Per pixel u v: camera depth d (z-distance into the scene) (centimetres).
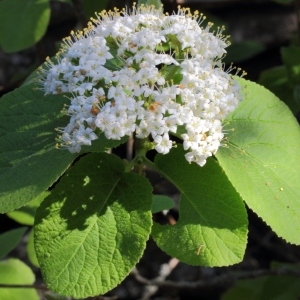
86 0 44
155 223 27
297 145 28
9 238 39
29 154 27
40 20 39
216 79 26
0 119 28
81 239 26
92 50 26
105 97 25
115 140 26
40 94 28
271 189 27
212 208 27
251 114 29
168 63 26
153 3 29
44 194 40
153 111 25
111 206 26
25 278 41
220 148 27
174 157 27
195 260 26
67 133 25
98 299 38
